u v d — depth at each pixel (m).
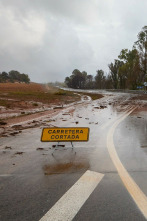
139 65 48.50
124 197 2.40
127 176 3.01
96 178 2.96
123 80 68.75
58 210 2.16
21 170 3.38
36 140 5.75
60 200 2.36
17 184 2.83
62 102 25.72
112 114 12.02
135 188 2.62
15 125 8.66
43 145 5.17
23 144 5.31
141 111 13.12
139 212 2.09
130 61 55.72
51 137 4.88
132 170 3.25
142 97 32.25
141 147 4.67
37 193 2.55
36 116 12.12
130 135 6.02
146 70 48.22
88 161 3.77
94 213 2.09
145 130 6.73
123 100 26.95
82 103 23.84
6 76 183.75
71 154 4.28
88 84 133.62
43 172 3.26
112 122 8.81
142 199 2.35
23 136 6.35
